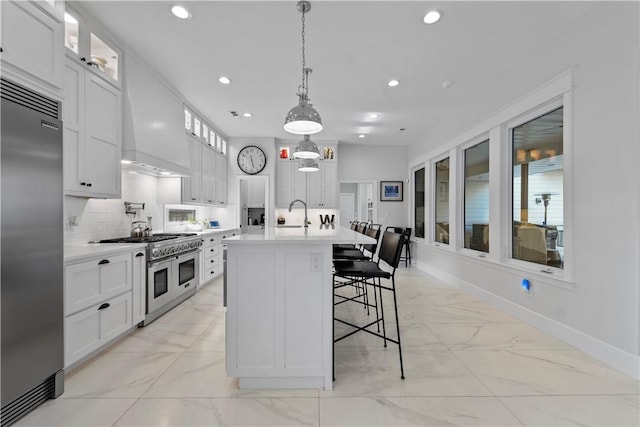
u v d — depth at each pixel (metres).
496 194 3.39
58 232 1.73
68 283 1.91
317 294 1.82
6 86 1.45
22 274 1.52
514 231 3.27
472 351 2.33
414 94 3.83
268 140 5.99
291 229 3.23
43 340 1.64
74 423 1.51
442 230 5.16
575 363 2.13
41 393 1.65
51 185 1.68
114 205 3.19
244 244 1.81
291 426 1.49
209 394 1.76
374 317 3.09
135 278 2.64
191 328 2.80
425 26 2.45
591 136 2.23
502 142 3.32
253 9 2.26
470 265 4.02
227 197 5.95
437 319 3.04
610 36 2.08
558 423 1.52
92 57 2.61
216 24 2.44
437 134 5.06
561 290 2.52
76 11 2.25
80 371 2.01
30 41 1.57
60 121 1.74
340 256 3.00
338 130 5.47
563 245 2.51
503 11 2.25
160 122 3.32
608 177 2.10
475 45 2.71
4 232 1.44
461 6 2.21
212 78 3.39
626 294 1.98
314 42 2.69
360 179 6.64
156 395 1.75
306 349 1.82
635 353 1.94
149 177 3.88
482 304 3.56
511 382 1.89
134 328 2.75
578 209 2.34
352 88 3.65
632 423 1.52
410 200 6.43
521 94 3.01
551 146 2.75
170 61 3.03
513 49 2.77
